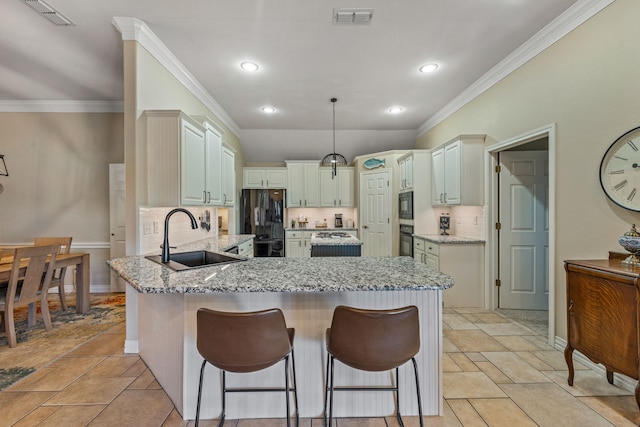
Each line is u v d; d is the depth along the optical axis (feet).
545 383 6.58
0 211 13.38
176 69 9.64
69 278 13.91
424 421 5.42
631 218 6.25
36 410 5.70
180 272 5.69
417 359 5.55
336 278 5.15
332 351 4.61
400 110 14.44
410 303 5.51
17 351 8.05
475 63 9.87
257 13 7.28
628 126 6.23
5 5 6.84
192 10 7.14
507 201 11.25
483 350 8.13
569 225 7.60
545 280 11.24
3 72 10.43
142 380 6.68
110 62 9.62
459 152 11.51
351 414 5.59
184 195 8.24
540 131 8.46
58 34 8.06
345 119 15.90
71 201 13.57
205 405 5.49
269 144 19.13
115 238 13.52
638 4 6.05
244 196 18.67
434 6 7.08
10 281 8.26
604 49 6.68
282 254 18.89
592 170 6.99
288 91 12.07
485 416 5.55
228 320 4.25
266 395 5.58
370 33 8.16
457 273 11.62
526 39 8.51
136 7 7.00
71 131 13.47
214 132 10.68
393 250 16.46
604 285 5.65
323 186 19.92
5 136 13.34
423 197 14.29
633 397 6.06
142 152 7.89
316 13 7.31
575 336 6.30
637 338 5.09
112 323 10.03
